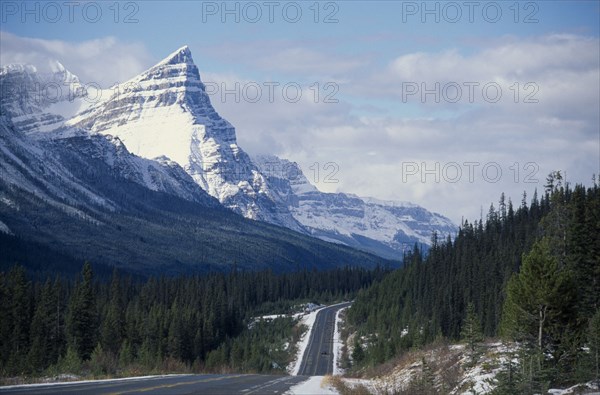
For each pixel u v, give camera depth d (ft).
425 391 198.18
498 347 228.63
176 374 247.29
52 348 403.54
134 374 239.91
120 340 451.12
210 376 228.63
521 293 191.72
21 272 415.03
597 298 236.63
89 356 403.54
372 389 209.97
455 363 231.50
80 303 410.11
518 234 494.18
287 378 241.14
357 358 510.58
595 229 243.19
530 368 159.63
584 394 165.68
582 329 191.72
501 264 455.63
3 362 357.82
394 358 391.24
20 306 402.52
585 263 242.37
